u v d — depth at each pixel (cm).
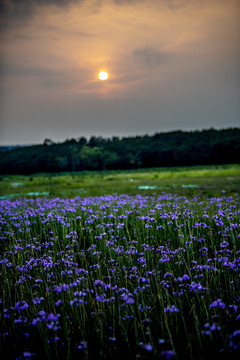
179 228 570
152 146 13862
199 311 316
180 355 259
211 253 498
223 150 10725
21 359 259
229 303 320
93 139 16100
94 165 13250
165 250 487
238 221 602
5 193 2333
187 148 12225
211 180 3086
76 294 310
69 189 2661
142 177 4925
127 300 298
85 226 687
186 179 3641
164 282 362
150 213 743
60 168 12938
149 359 249
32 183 4338
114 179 4716
